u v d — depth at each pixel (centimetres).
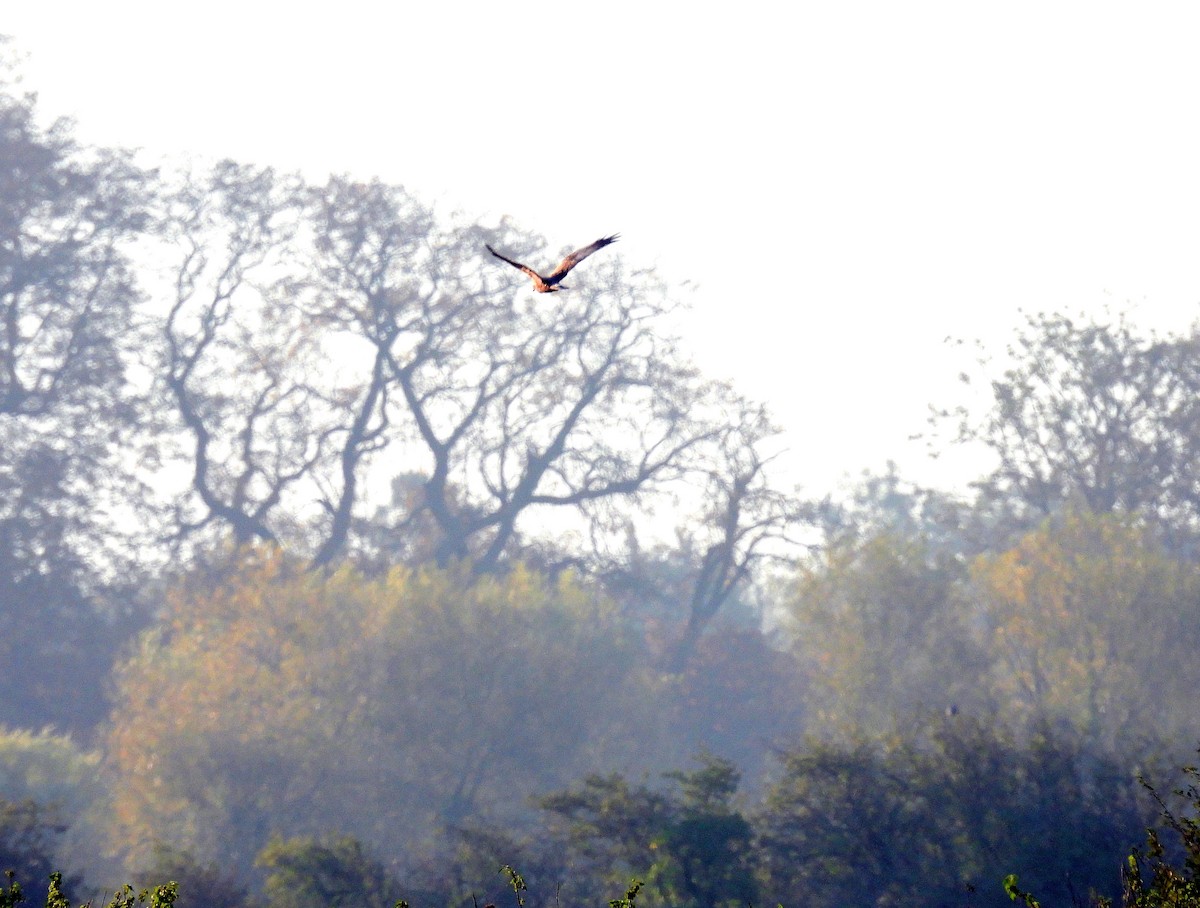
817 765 11794
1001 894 10425
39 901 10581
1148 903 4650
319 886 11438
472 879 11638
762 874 11294
